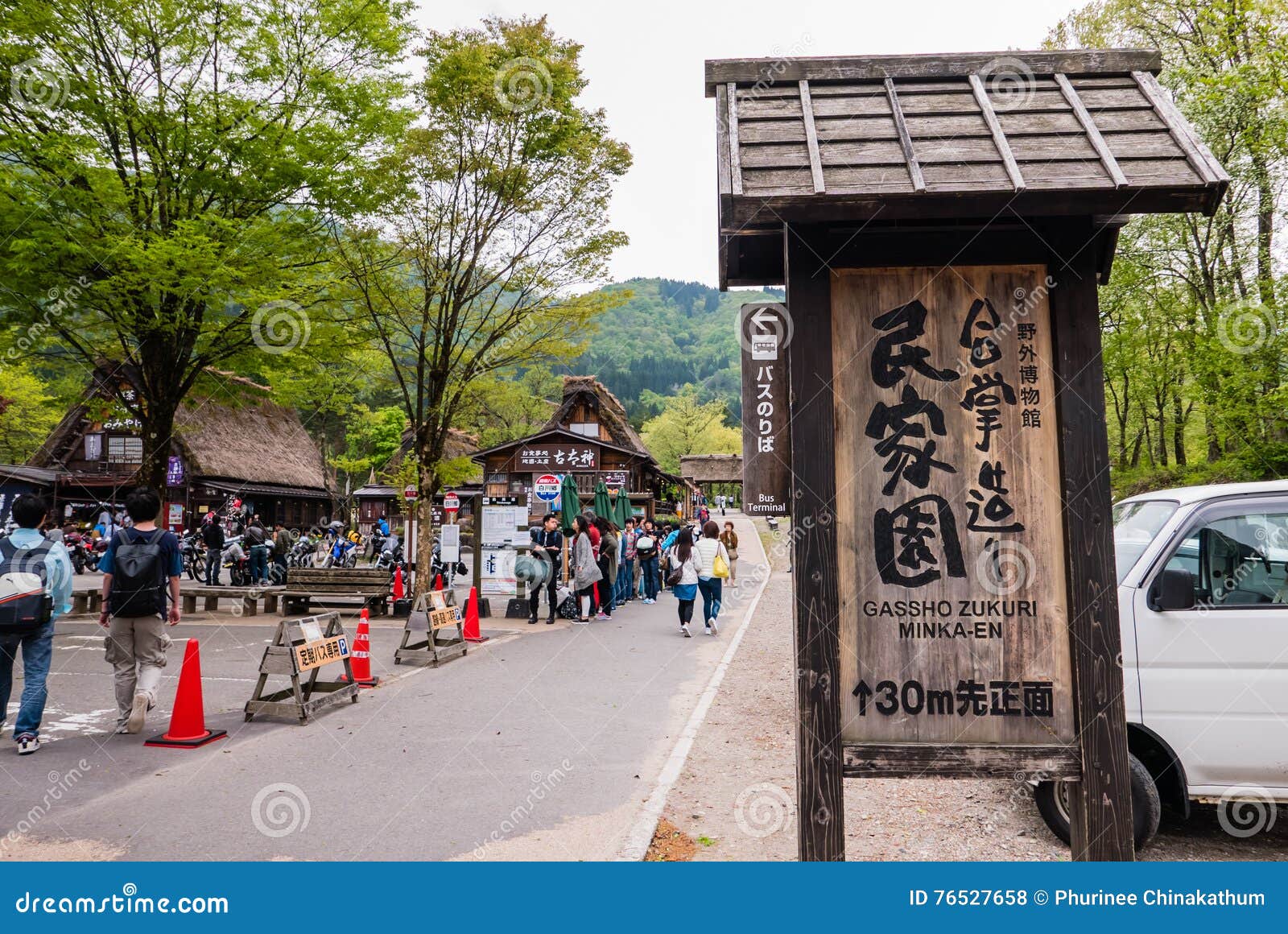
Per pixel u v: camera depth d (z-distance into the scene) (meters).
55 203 10.23
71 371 12.98
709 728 6.58
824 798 2.65
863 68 2.98
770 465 3.81
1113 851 2.62
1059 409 2.78
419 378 14.09
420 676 8.85
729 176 2.54
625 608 16.67
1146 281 16.23
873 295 2.86
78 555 22.77
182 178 11.26
